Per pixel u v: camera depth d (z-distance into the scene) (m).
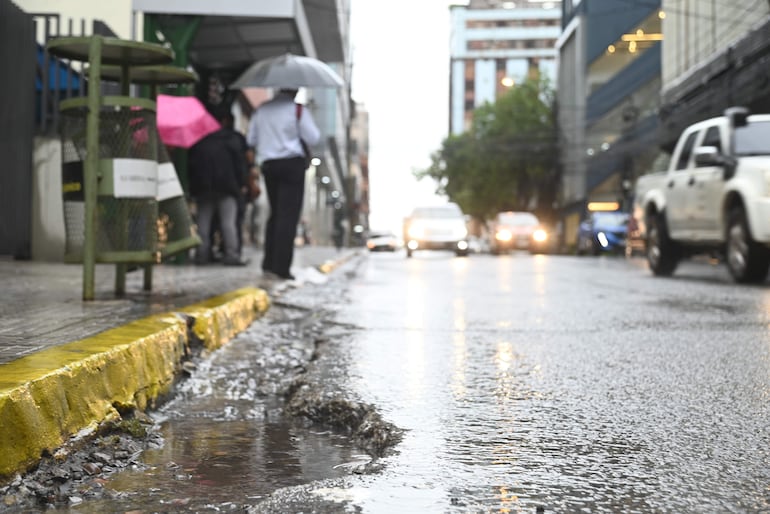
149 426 6.52
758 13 46.53
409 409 6.85
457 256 54.25
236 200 24.81
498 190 116.94
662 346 10.51
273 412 7.35
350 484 4.81
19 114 22.77
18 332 7.79
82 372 5.77
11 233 22.83
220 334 10.59
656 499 4.61
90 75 10.88
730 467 5.25
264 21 27.55
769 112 47.34
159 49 11.20
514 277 26.27
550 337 11.40
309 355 10.41
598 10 96.81
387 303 16.70
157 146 11.80
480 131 117.88
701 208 23.00
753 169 20.59
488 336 11.53
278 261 19.69
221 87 32.72
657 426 6.36
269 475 5.22
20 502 4.49
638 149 81.81
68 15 29.88
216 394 8.02
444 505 4.43
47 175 23.00
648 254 27.05
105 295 12.47
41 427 4.95
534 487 4.80
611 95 92.62
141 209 11.37
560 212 113.69
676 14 62.66
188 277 18.25
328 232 154.88
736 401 7.26
